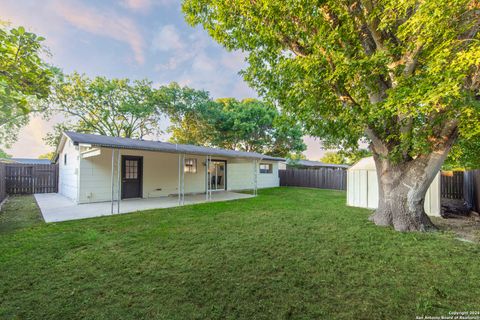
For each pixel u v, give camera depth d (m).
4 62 1.95
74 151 8.23
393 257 3.00
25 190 10.25
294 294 2.16
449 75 2.39
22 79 2.09
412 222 4.24
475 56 2.19
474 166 5.93
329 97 3.58
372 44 3.97
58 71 10.52
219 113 17.95
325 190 12.80
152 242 3.61
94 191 7.83
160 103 16.89
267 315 1.87
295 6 3.37
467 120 3.17
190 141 18.53
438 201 5.72
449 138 3.90
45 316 1.84
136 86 16.41
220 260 2.93
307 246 3.42
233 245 3.47
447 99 2.49
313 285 2.33
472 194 6.88
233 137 18.62
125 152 8.64
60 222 4.90
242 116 17.45
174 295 2.14
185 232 4.16
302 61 3.34
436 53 2.67
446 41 2.53
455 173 8.86
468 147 5.13
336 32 3.19
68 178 9.02
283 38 4.10
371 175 6.82
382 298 2.10
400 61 3.38
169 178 9.97
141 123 18.11
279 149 19.19
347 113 3.66
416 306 1.97
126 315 1.86
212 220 5.10
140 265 2.77
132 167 8.88
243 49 4.52
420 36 2.68
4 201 7.91
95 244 3.49
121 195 8.49
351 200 7.26
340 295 2.15
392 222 4.46
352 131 4.14
